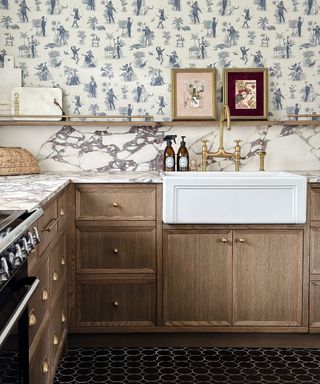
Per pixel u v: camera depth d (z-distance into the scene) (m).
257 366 2.98
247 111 3.76
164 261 3.21
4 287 1.48
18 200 2.11
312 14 3.76
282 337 3.28
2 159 3.36
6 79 3.70
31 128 3.75
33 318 1.88
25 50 3.71
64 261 3.02
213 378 2.82
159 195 3.20
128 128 3.78
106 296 3.23
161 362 3.03
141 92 3.77
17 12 3.70
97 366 2.97
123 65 3.76
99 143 3.79
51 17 3.72
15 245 1.54
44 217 2.30
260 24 3.76
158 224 3.20
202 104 3.76
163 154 3.78
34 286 1.75
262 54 3.77
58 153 3.78
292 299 3.23
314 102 3.79
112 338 3.27
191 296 3.23
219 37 3.76
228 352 3.19
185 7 3.75
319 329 3.23
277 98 3.79
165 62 3.76
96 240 3.21
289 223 3.17
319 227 3.21
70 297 3.21
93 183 3.17
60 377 2.82
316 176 3.25
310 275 3.22
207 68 3.75
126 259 3.22
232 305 3.23
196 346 3.28
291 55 3.77
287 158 3.81
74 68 3.75
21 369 1.72
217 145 3.79
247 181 3.12
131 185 3.19
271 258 3.21
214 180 3.12
